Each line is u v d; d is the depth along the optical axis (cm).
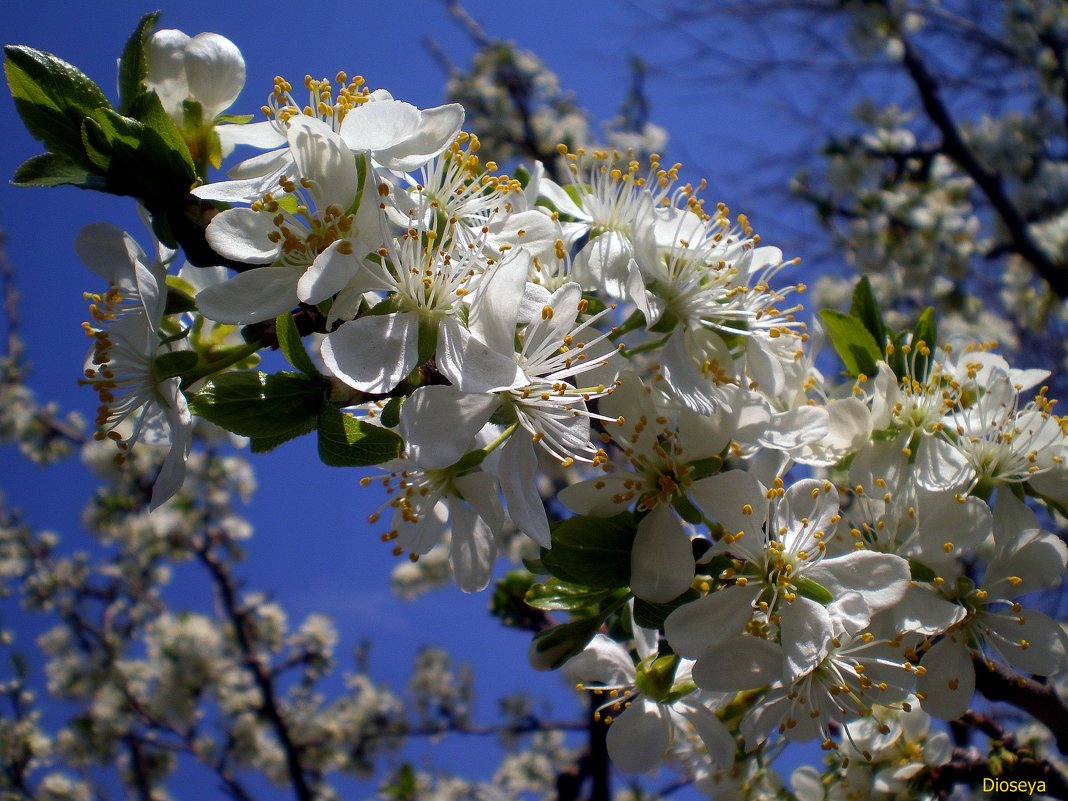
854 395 15
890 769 17
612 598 14
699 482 13
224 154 14
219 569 52
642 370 15
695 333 15
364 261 12
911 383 15
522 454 13
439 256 13
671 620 13
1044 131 51
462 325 12
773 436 14
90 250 13
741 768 17
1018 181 50
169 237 13
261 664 49
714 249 15
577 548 13
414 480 14
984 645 15
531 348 13
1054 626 14
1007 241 49
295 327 12
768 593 13
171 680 54
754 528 13
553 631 14
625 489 13
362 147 12
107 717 53
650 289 15
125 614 59
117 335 13
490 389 12
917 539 14
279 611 57
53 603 58
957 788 20
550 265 14
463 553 14
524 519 12
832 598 13
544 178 15
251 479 57
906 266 46
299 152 12
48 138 13
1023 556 14
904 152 49
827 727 13
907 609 13
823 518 13
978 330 46
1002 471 15
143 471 56
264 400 12
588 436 13
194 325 14
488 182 14
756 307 15
